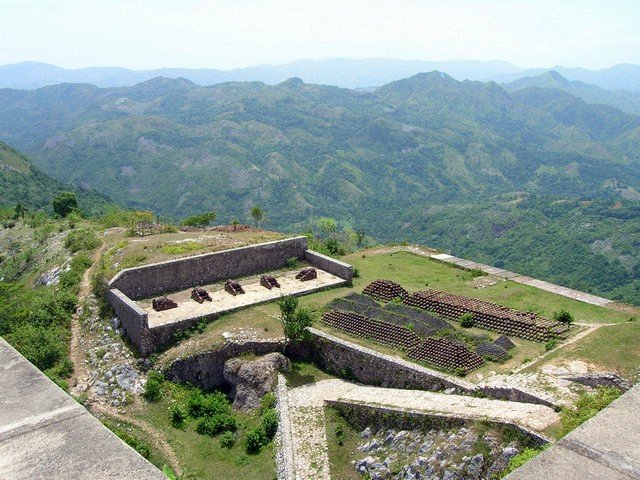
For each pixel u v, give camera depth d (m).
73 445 4.71
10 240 54.88
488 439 17.78
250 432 23.66
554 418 17.98
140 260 36.69
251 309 32.62
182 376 28.14
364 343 27.98
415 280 38.72
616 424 5.55
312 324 30.69
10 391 5.40
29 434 4.81
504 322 28.84
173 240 41.91
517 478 4.77
